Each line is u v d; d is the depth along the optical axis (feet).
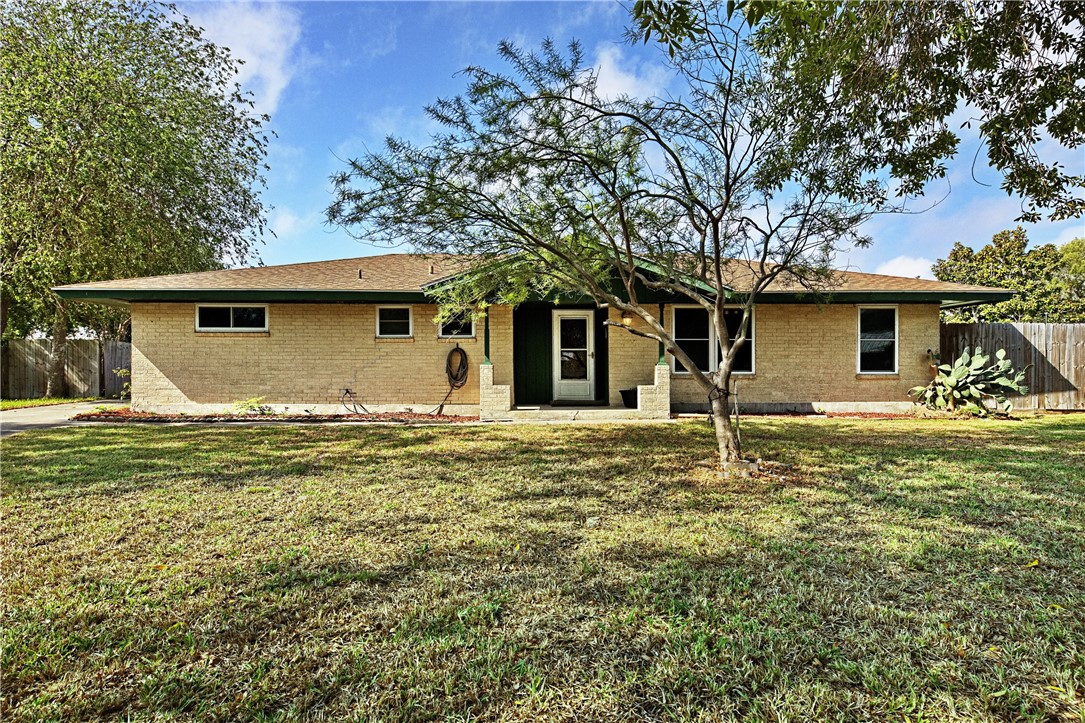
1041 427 29.68
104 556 11.20
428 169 17.60
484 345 35.35
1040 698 6.63
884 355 38.29
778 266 20.31
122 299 36.65
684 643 7.93
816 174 19.03
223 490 16.51
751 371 38.40
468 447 24.41
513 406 37.81
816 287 24.85
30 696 6.80
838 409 38.09
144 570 10.50
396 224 18.21
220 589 9.68
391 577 10.22
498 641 7.98
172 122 55.62
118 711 6.56
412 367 38.11
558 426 31.81
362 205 17.51
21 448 23.93
